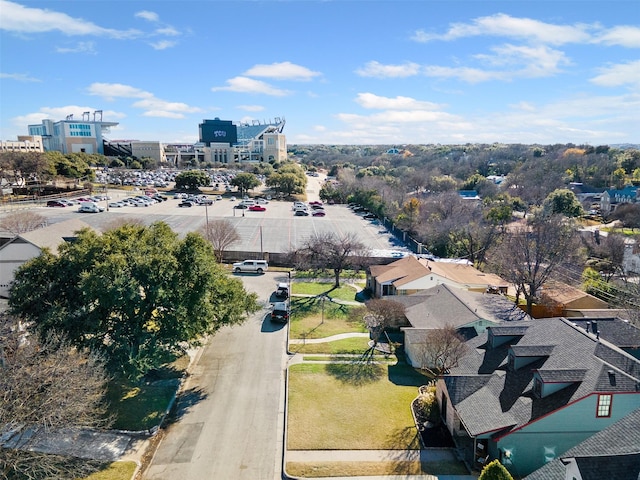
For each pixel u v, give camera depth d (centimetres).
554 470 1828
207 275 2867
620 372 2188
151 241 3047
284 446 2391
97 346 2619
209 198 12056
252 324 4097
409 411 2750
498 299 4066
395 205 9262
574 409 2134
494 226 6431
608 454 1731
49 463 2023
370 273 5175
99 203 10306
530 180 12731
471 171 17912
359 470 2216
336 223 9194
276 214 10044
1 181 11550
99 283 2509
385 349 3653
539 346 2566
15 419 1922
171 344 2816
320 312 4428
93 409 2295
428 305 3959
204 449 2381
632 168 14200
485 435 2195
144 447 2381
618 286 4662
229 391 2969
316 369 3266
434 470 2223
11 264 3538
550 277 4722
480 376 2592
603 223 9075
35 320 2655
